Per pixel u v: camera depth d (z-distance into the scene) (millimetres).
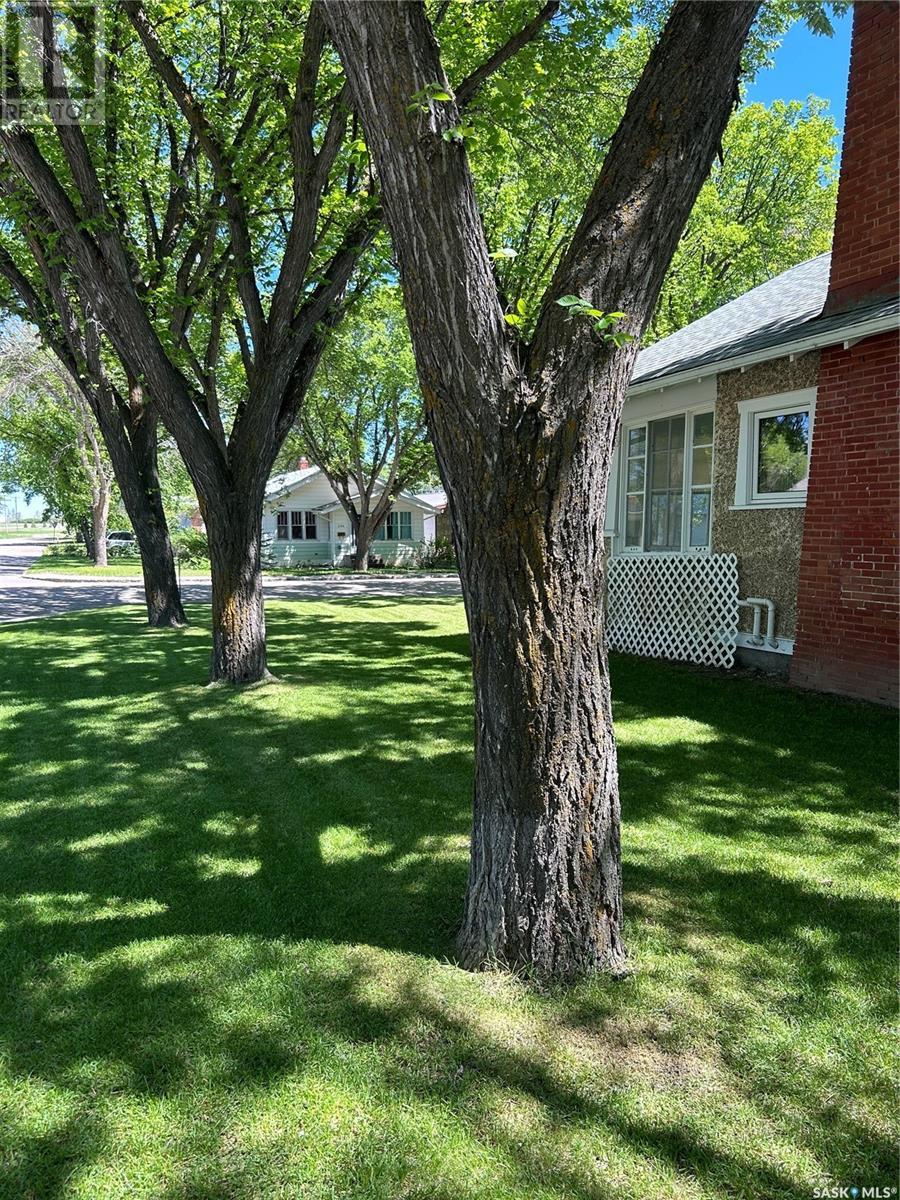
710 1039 2184
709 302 20922
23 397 24219
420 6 2033
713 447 7918
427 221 2094
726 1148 1812
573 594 2334
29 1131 1864
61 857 3428
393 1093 1981
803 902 2965
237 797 4176
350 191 6965
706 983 2438
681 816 3836
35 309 10242
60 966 2561
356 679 7438
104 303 5992
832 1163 1771
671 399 8602
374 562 33031
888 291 5922
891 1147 1812
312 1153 1798
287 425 7184
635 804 3996
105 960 2594
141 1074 2055
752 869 3252
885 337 5648
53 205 5562
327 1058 2107
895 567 5703
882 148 5883
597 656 2414
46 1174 1747
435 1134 1854
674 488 8875
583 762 2412
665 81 2137
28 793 4270
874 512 5848
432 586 21953
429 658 8750
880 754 4777
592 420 2217
